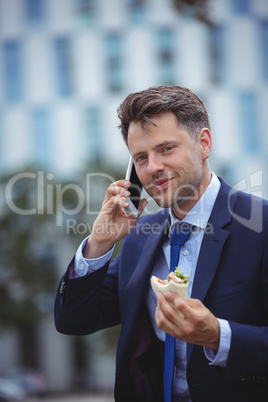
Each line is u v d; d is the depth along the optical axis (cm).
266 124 4141
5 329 3684
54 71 4394
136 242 362
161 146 306
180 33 4281
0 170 4316
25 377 3838
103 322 364
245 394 298
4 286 3575
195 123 313
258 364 282
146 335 334
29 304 3631
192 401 304
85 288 336
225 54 4219
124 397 335
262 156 4091
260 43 4203
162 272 339
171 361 313
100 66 4362
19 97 4394
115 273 366
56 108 4366
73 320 343
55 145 4347
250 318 296
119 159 3491
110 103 4331
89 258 338
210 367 302
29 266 3453
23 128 4366
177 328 272
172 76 4278
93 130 4331
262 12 4209
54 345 4331
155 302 333
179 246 324
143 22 4331
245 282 299
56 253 3478
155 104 303
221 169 4084
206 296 303
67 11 4406
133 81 4322
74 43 4391
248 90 4175
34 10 4428
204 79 4216
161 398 329
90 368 4312
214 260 306
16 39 4422
